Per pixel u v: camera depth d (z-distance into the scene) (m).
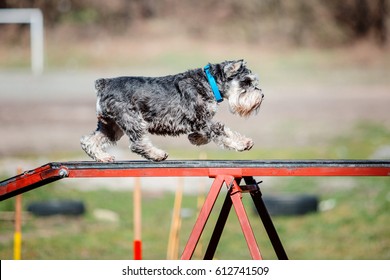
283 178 21.53
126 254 14.31
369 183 20.41
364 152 24.27
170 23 58.00
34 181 8.93
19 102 35.25
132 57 52.44
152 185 20.70
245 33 57.31
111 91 9.26
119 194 19.48
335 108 34.28
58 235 15.41
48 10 58.34
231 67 9.50
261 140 26.80
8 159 22.92
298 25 58.66
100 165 8.77
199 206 17.36
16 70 49.31
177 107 9.22
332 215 17.31
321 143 26.11
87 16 58.06
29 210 16.88
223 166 8.66
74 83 42.69
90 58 52.53
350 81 44.59
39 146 25.14
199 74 9.41
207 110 9.31
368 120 30.92
